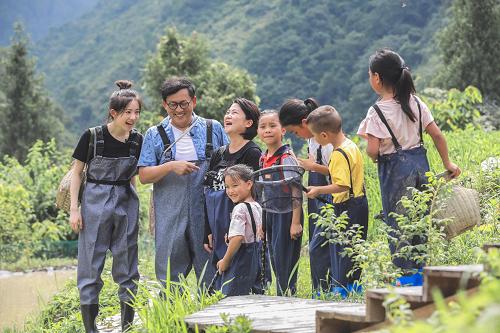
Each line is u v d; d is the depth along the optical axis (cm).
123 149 847
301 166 796
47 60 16662
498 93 4144
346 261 787
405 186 753
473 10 4166
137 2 16712
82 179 855
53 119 6756
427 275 496
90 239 834
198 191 866
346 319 539
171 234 860
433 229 722
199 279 855
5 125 6450
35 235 2653
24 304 1492
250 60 9650
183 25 12925
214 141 888
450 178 782
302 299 721
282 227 795
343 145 791
